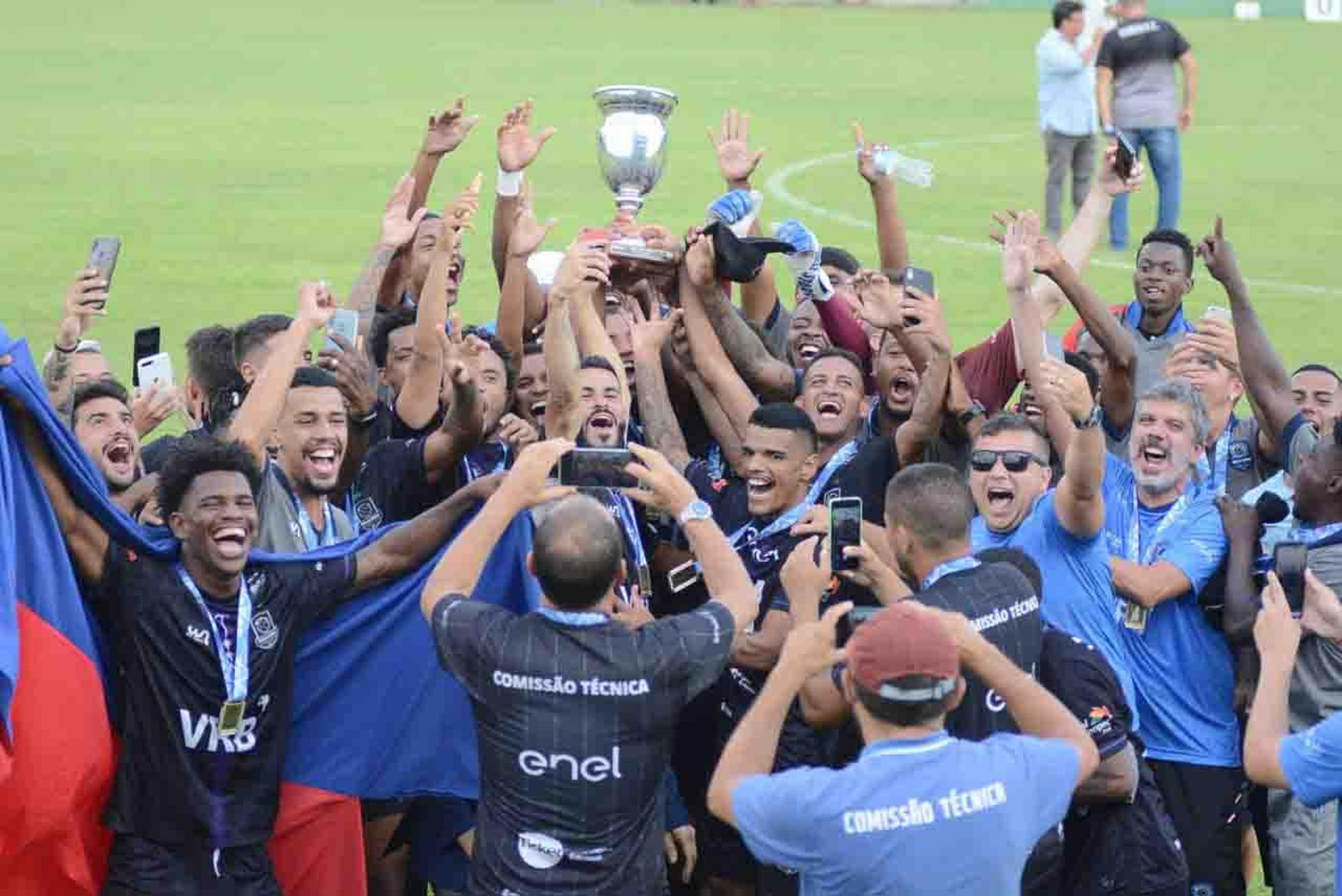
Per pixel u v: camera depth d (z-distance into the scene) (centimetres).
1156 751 864
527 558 780
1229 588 839
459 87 4378
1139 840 794
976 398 1052
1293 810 834
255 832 764
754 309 1188
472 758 818
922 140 3719
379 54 5109
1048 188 2734
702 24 6312
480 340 951
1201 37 6047
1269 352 983
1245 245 2653
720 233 968
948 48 5691
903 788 612
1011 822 616
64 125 3675
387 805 887
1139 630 855
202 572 746
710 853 875
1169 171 2633
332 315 894
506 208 1152
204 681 743
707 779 874
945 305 2231
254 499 750
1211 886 861
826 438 952
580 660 680
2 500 714
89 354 993
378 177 3156
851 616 677
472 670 687
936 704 616
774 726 642
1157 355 1202
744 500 916
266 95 4191
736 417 978
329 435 852
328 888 814
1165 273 1189
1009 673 649
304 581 770
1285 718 703
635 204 1034
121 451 908
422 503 913
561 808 684
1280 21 6762
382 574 787
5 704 707
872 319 926
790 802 614
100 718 736
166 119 3794
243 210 2825
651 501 739
